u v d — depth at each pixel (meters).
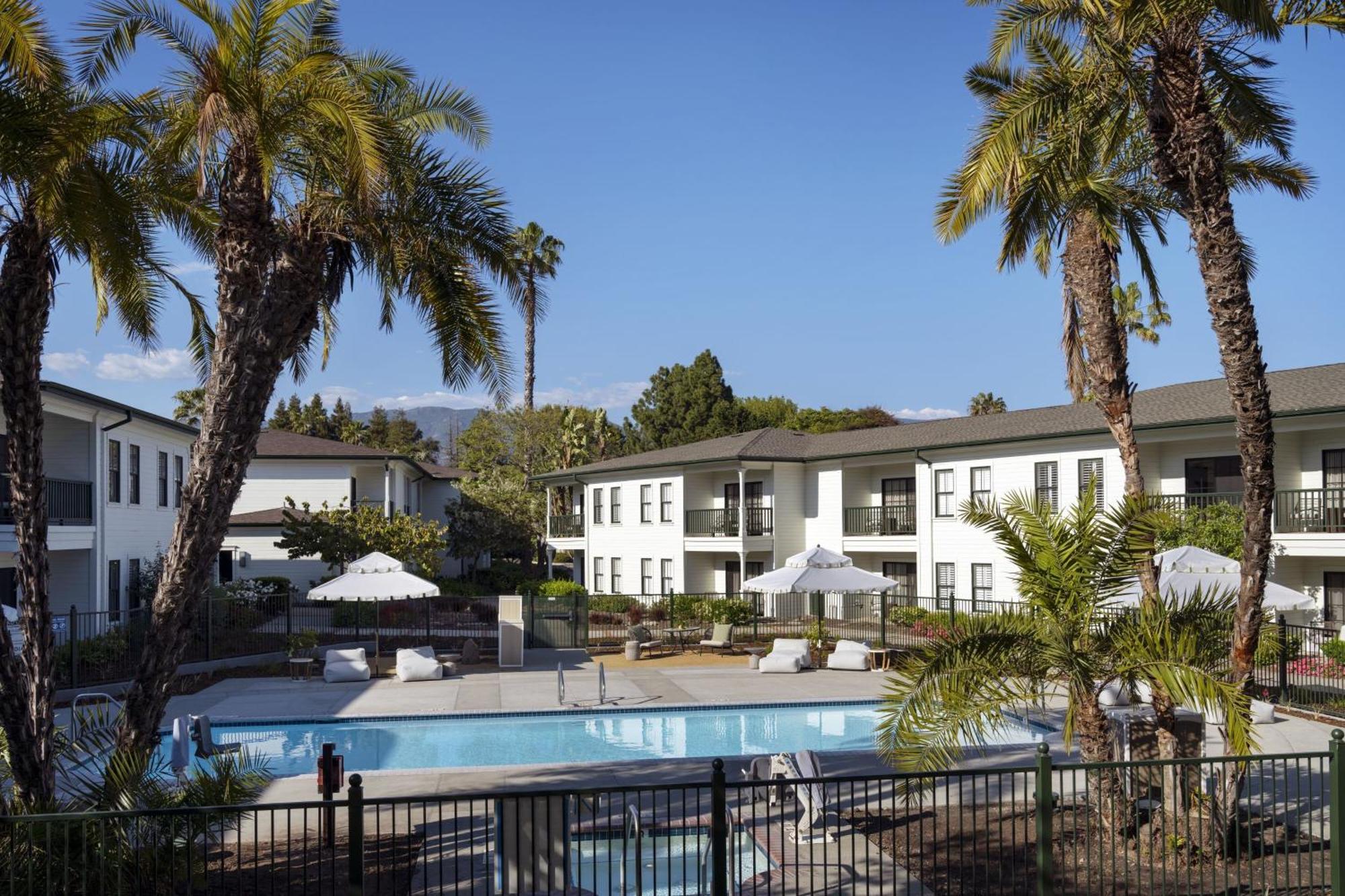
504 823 9.57
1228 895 9.47
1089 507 11.17
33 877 8.50
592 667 27.38
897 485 38.66
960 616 15.07
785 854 10.95
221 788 10.03
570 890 9.74
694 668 27.11
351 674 24.72
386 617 34.09
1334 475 26.39
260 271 10.81
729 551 39.53
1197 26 10.59
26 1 10.00
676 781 14.58
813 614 36.69
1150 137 11.78
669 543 42.91
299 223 11.50
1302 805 12.50
